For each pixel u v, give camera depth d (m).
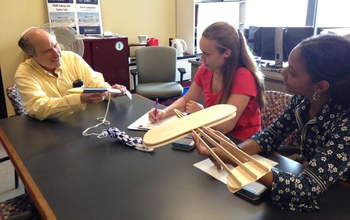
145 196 0.83
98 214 0.76
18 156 1.09
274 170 0.81
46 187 0.89
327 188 0.81
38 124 1.42
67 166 1.01
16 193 2.09
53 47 1.63
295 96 1.12
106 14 3.84
